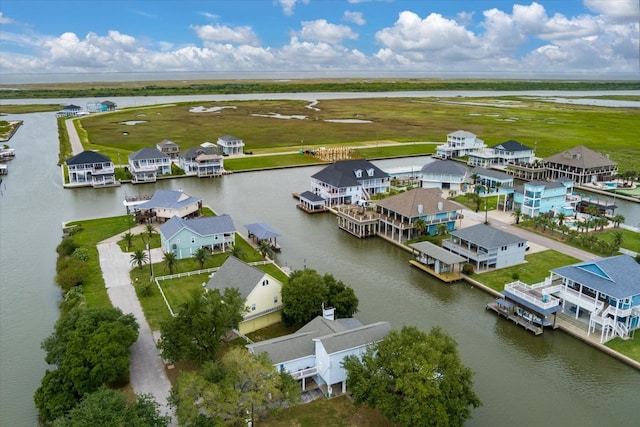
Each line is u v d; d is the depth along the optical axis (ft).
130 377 170.09
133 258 264.52
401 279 261.65
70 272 242.99
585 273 211.41
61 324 179.11
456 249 279.69
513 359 190.39
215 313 175.22
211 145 570.87
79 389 152.46
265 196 425.69
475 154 542.98
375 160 571.28
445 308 230.27
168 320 176.14
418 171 485.56
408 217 306.35
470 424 153.28
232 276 213.25
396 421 136.67
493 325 215.92
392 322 216.13
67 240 293.84
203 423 134.10
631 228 334.44
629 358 187.21
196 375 144.36
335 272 269.64
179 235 274.77
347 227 336.08
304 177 496.64
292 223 354.33
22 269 273.75
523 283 231.30
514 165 498.69
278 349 163.22
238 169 517.96
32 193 433.89
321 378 165.68
